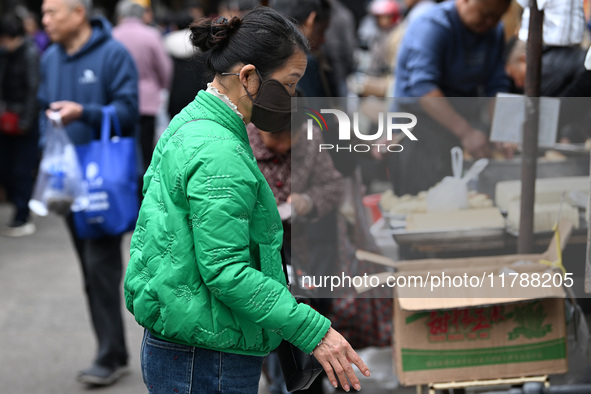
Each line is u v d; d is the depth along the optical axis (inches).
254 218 199.3
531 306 255.9
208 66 207.6
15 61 724.0
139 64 733.3
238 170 191.0
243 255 189.8
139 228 204.2
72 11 393.1
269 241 202.7
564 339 257.1
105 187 382.6
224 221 187.5
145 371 212.4
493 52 397.1
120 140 387.2
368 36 1222.9
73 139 390.3
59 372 421.1
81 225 386.3
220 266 187.3
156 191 200.5
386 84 733.3
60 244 712.4
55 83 399.9
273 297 190.7
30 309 526.6
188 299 194.9
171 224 194.4
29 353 448.5
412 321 255.6
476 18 378.0
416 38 387.2
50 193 380.5
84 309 526.3
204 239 187.8
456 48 387.9
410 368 257.1
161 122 836.6
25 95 730.2
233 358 204.8
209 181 188.9
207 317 195.5
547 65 347.6
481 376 258.1
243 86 201.8
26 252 684.1
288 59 202.4
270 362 351.6
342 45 847.1
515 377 258.8
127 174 388.5
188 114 203.0
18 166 743.1
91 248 394.9
